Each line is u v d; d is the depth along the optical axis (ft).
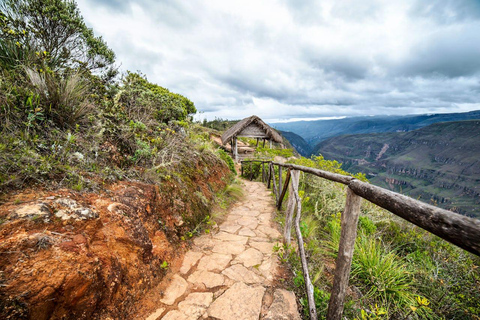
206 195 15.16
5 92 7.25
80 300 4.48
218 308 6.45
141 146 11.34
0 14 10.64
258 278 7.98
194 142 19.44
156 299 6.68
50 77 8.99
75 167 7.43
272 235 11.84
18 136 6.81
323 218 14.67
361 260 9.31
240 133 54.95
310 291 6.32
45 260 4.17
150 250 7.45
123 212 7.04
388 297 8.03
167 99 20.63
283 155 46.60
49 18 12.93
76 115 9.16
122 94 14.46
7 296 3.43
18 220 4.44
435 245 12.12
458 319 7.61
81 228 5.43
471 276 9.14
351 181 5.20
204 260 9.09
